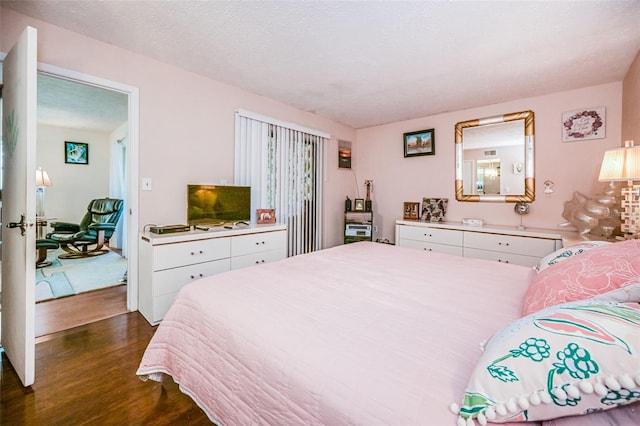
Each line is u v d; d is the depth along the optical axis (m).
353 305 1.14
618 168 1.95
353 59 2.40
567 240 2.47
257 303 1.15
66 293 2.85
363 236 4.25
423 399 0.62
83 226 4.61
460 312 1.07
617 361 0.48
